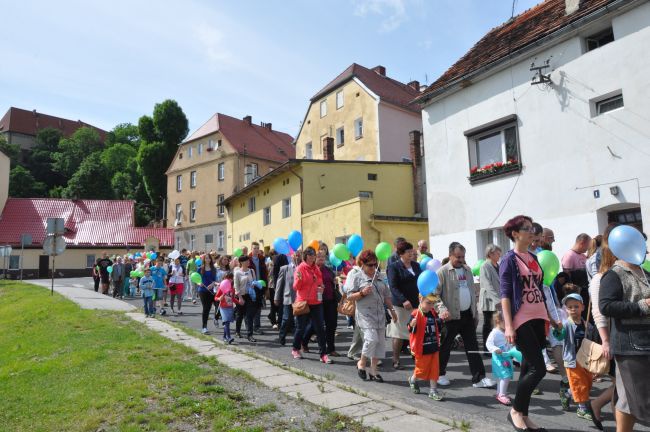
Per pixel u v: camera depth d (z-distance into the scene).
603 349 4.10
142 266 19.12
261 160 48.72
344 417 4.81
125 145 75.12
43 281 31.12
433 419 4.80
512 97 12.89
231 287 9.52
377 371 7.15
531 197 12.29
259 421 4.75
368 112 32.78
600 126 10.77
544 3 14.95
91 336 9.56
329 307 8.31
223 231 46.47
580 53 11.28
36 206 45.94
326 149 29.67
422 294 5.89
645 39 10.01
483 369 6.27
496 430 4.54
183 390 5.74
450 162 14.82
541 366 4.35
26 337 10.57
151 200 60.34
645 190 9.90
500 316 5.67
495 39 15.33
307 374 6.65
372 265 6.64
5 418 5.09
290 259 11.57
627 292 3.50
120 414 5.04
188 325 12.14
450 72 15.72
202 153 49.94
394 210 25.14
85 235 44.88
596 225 10.78
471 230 14.02
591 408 4.68
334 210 20.55
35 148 81.88
